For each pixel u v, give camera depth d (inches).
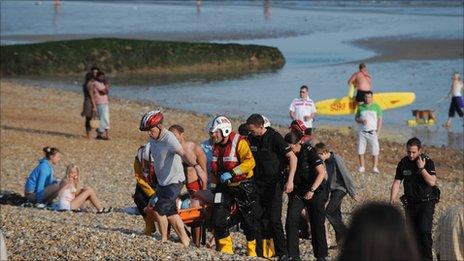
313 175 1497.3
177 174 1523.1
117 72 6688.0
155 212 1525.6
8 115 4040.4
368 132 2851.9
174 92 5438.0
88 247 1430.9
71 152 3056.1
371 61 6599.4
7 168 2751.0
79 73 6628.9
